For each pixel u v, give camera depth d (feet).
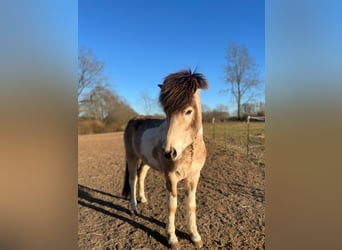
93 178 19.88
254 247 9.05
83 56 69.92
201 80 7.81
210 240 9.59
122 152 35.83
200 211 12.18
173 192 9.05
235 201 13.34
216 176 18.52
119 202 13.98
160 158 9.48
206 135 47.44
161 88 7.91
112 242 9.72
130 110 82.58
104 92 75.10
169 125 7.43
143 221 11.43
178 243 9.27
